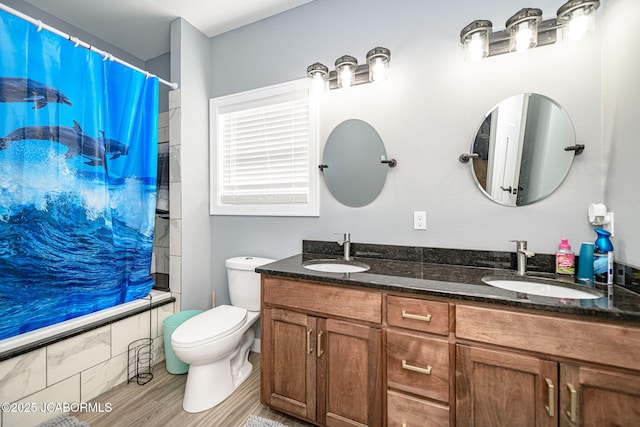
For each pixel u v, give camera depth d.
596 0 1.17
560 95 1.39
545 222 1.43
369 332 1.25
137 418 1.49
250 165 2.25
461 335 1.08
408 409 1.18
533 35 1.31
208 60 2.40
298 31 2.04
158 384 1.80
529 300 0.98
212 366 1.63
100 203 1.77
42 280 1.54
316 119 1.98
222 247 2.38
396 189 1.75
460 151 1.59
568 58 1.38
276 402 1.48
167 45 2.60
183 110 2.19
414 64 1.69
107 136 1.82
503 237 1.51
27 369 1.38
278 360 1.48
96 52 1.72
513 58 1.47
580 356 0.92
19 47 1.43
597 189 1.33
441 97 1.63
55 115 1.57
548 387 0.96
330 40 1.93
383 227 1.79
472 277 1.32
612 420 0.89
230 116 2.33
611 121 1.25
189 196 2.24
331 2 1.93
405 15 1.72
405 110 1.72
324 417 1.36
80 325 1.62
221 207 2.34
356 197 1.86
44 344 1.44
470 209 1.58
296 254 2.07
